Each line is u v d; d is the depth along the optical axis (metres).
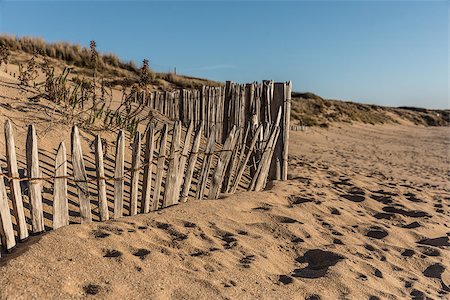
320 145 17.77
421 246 4.45
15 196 3.03
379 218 5.45
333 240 4.23
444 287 3.62
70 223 3.51
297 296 3.00
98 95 9.01
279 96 6.27
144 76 6.41
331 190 6.35
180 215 4.04
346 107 38.28
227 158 4.83
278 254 3.72
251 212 4.54
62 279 2.63
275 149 6.40
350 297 3.10
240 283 3.03
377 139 25.47
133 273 2.86
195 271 3.07
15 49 16.06
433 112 60.91
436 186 8.74
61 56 17.75
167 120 8.59
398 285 3.48
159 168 4.06
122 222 3.62
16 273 2.58
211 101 7.75
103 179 3.59
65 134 5.07
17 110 5.20
